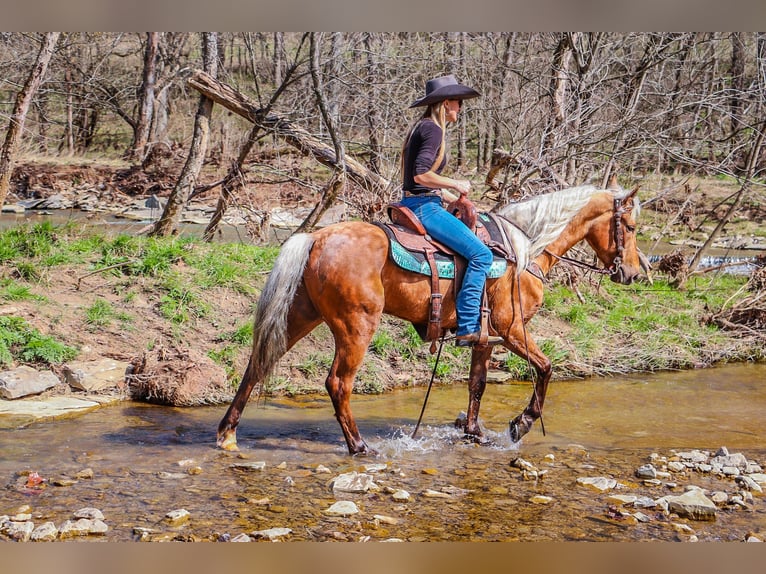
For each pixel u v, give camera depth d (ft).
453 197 20.04
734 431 23.15
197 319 28.40
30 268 28.91
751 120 46.16
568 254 35.99
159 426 21.66
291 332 19.77
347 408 19.62
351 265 18.75
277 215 51.16
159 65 97.09
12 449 19.10
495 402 25.93
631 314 35.58
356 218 40.78
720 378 29.99
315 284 18.97
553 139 36.91
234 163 40.88
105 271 30.07
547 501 16.84
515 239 20.83
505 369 29.68
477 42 44.19
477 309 19.56
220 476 17.78
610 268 22.45
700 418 24.49
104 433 20.76
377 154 38.42
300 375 27.04
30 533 14.12
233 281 30.89
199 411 23.48
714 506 16.24
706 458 20.22
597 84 38.09
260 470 18.35
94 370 24.67
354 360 19.21
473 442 21.40
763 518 16.29
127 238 32.58
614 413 24.97
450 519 15.69
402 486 17.58
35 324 26.04
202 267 31.40
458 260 19.70
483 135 46.98
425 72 43.37
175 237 35.09
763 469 19.60
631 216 22.25
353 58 42.63
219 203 41.24
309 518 15.44
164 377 24.21
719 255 52.42
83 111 90.94
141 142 86.58
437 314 19.48
